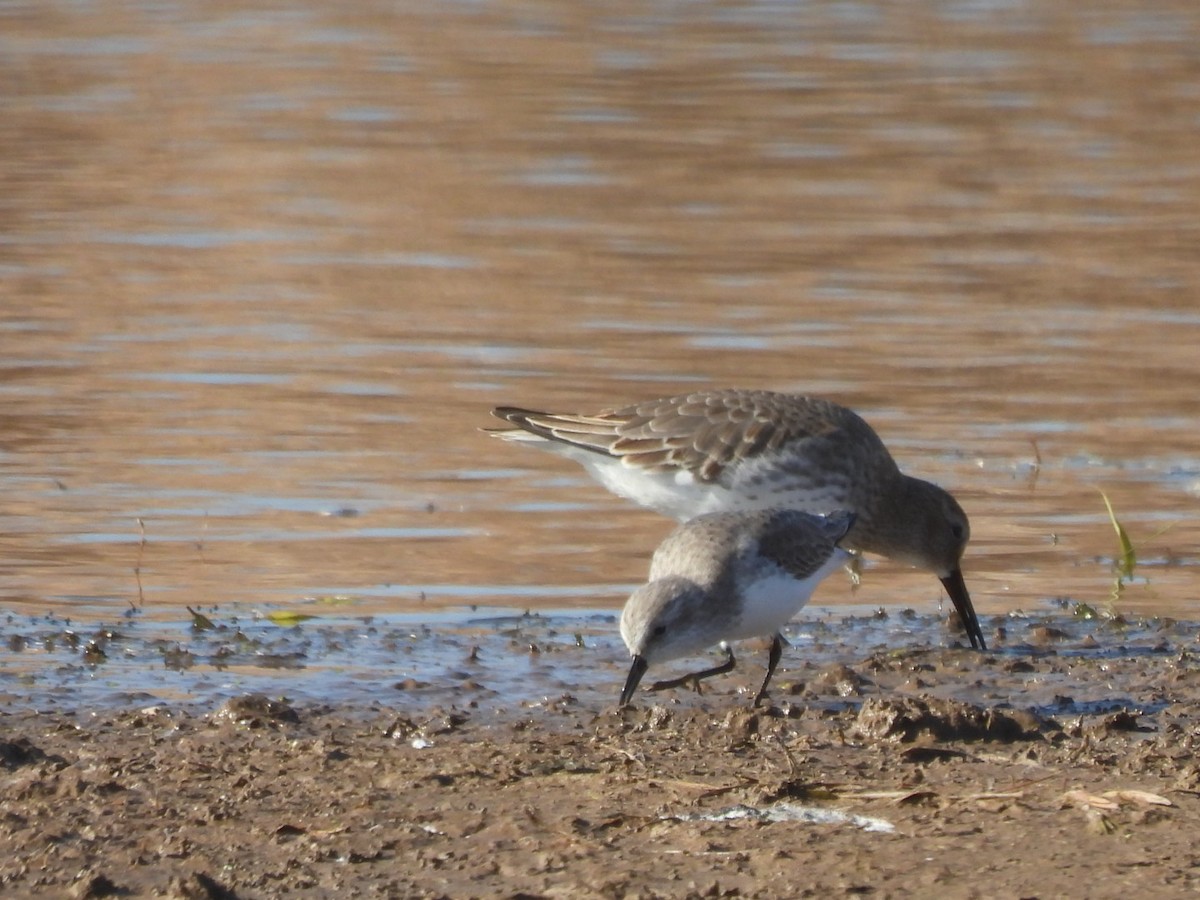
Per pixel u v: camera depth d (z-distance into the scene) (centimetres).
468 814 795
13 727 940
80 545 1299
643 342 1838
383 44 3578
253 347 1820
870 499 1239
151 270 2111
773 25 3791
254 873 731
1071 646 1126
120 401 1650
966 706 930
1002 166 2659
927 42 3606
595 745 906
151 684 1025
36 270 2100
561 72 3316
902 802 805
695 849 748
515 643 1115
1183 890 695
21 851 755
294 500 1409
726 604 988
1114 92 3164
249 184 2539
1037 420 1617
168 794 824
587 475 1485
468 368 1755
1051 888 698
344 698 1003
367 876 727
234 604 1181
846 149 2769
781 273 2116
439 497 1423
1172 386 1716
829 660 1105
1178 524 1374
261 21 3806
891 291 2038
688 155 2722
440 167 2639
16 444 1527
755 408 1252
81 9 3881
